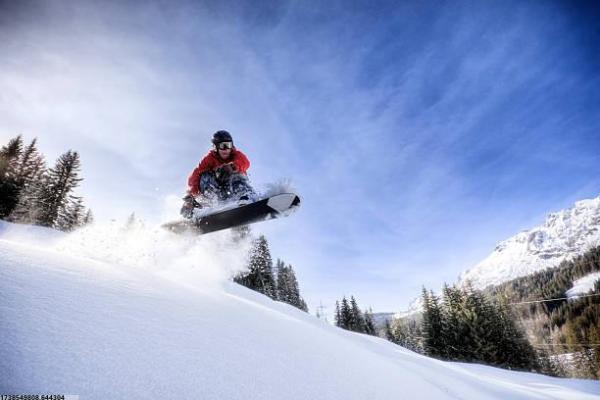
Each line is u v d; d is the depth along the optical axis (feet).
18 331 3.74
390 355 15.38
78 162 90.89
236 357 5.52
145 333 4.98
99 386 3.48
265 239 112.68
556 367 155.22
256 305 10.95
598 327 205.05
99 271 6.80
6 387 2.97
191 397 3.96
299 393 5.29
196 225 14.24
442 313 133.08
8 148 84.64
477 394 14.84
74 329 4.28
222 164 16.62
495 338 115.34
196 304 7.27
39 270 5.48
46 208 84.33
